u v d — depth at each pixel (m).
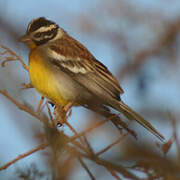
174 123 6.94
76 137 5.89
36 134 5.64
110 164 5.68
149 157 5.75
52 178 5.23
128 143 5.98
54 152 5.31
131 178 5.63
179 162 5.52
